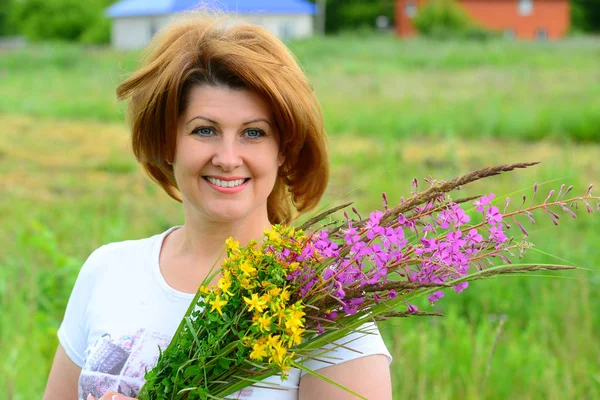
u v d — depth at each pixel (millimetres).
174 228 2447
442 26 53438
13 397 4195
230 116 2098
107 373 2221
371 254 1872
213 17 2256
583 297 5480
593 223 8484
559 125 15719
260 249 1971
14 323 5219
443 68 31797
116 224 8570
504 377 4684
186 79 2111
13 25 70625
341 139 15539
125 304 2299
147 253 2363
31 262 6238
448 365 4773
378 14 66688
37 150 14820
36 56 33688
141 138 2238
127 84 2201
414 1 61219
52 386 2498
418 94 22234
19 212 9562
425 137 15883
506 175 11609
